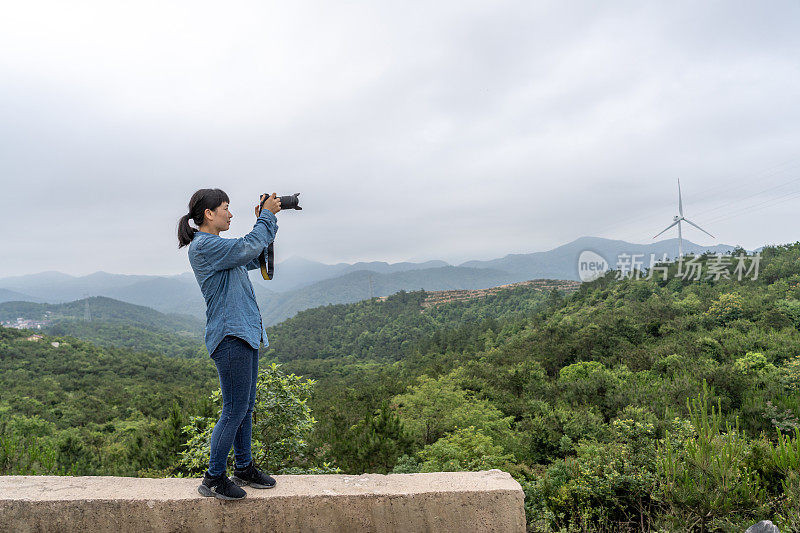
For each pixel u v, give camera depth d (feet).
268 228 8.53
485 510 8.54
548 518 22.16
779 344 84.33
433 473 9.52
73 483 8.43
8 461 23.02
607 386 73.10
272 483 8.55
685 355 85.61
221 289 8.13
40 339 411.54
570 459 28.14
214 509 7.91
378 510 8.29
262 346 8.66
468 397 80.48
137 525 7.76
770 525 11.11
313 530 8.11
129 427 159.12
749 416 46.32
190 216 8.59
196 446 20.89
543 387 85.51
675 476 18.34
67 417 194.18
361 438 33.86
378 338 518.37
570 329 157.17
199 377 384.27
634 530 20.26
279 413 20.25
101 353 417.90
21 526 7.62
